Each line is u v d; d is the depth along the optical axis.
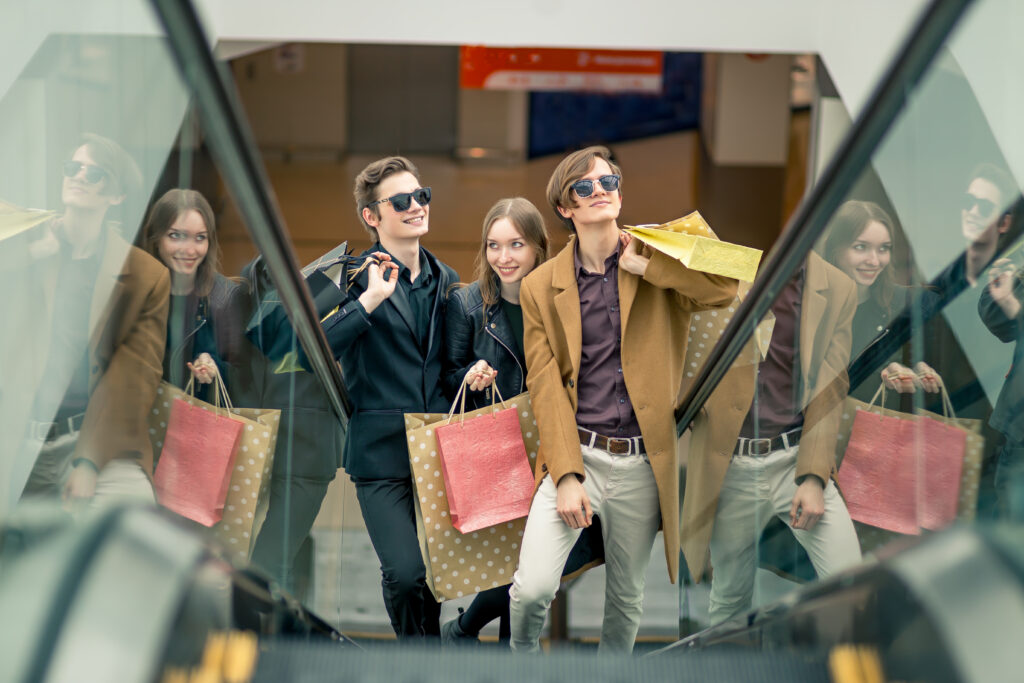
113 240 2.52
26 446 2.15
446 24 6.25
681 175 10.73
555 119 11.03
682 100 10.82
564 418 3.43
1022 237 2.43
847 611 2.15
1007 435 2.33
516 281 3.90
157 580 1.87
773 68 10.14
